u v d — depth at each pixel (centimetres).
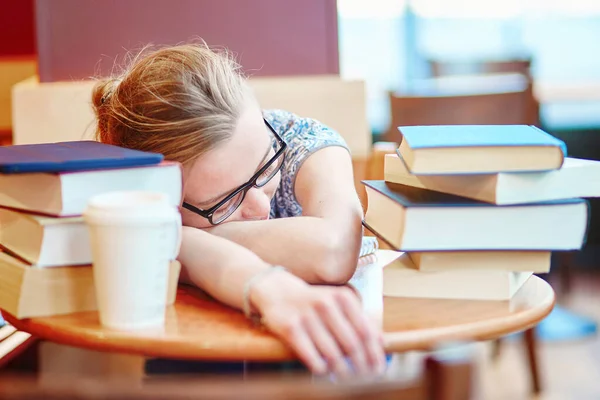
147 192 84
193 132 103
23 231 94
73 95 197
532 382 257
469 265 95
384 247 156
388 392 44
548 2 583
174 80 105
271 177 114
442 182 97
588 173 94
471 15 584
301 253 100
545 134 98
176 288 97
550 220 92
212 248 97
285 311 79
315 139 128
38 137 197
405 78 585
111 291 83
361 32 589
